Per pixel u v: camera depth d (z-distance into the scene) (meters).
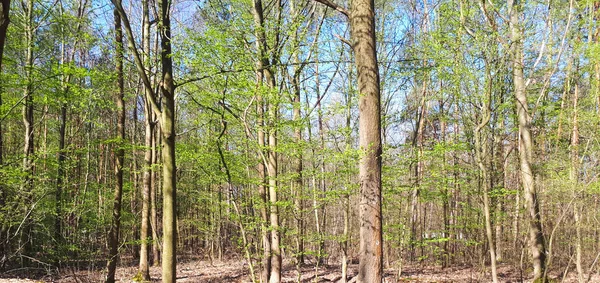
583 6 10.87
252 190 11.60
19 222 10.07
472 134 13.32
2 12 2.32
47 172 10.66
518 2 11.55
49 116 15.77
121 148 10.91
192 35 8.09
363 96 6.12
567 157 11.89
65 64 9.12
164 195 5.46
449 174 13.37
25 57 11.86
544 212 12.13
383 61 13.05
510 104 12.19
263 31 8.96
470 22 11.06
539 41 11.96
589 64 11.38
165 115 5.61
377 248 5.94
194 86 9.04
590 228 10.99
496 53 10.68
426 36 13.00
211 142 10.59
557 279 11.81
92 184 12.25
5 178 9.27
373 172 6.05
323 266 15.73
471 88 11.26
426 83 14.16
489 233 11.03
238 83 8.45
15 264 13.17
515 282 12.89
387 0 14.46
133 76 14.63
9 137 18.41
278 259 10.81
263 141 10.59
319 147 9.99
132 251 21.41
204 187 17.16
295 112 11.59
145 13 12.88
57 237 11.49
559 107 12.77
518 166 14.12
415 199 12.66
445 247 16.14
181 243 24.08
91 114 12.40
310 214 11.80
